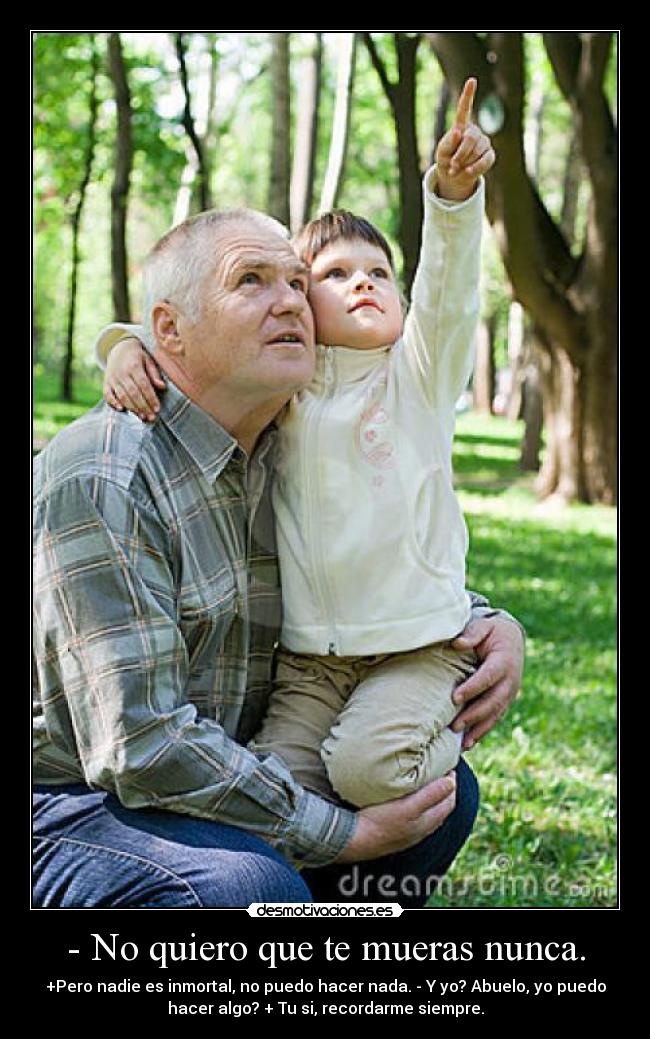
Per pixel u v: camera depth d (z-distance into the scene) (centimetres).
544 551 1095
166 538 251
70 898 249
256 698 278
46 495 250
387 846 261
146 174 2233
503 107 1249
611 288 1401
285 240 261
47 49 1923
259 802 248
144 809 247
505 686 280
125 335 267
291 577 271
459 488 1652
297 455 268
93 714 243
